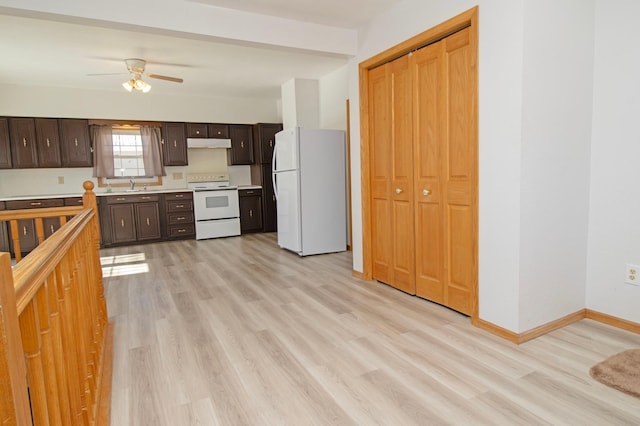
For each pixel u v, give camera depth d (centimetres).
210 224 628
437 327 248
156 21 265
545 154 223
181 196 614
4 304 58
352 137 365
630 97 226
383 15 310
